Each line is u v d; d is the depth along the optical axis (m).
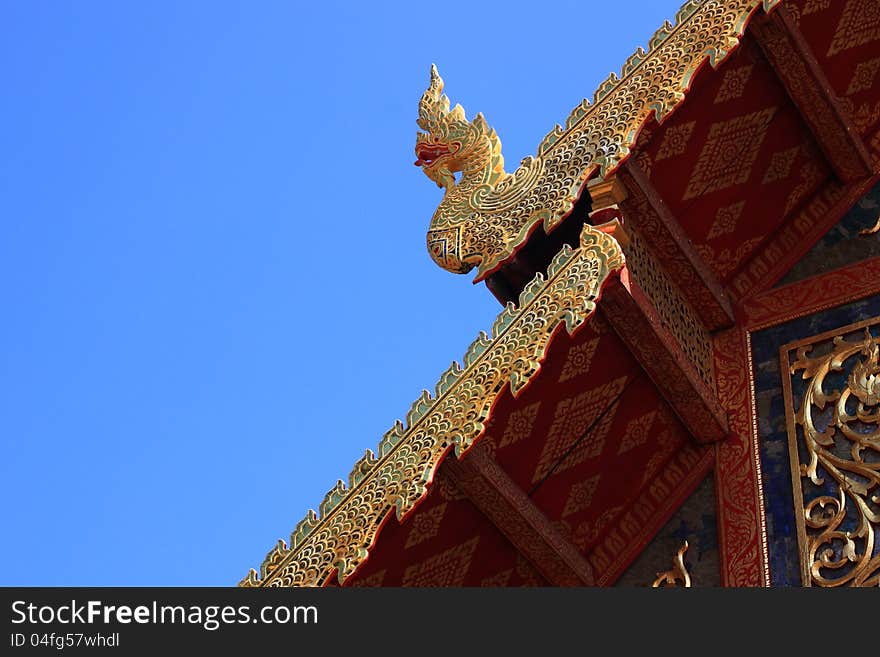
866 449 9.65
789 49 10.05
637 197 9.98
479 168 10.30
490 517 9.67
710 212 10.52
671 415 10.20
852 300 10.35
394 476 9.01
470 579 10.02
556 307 9.02
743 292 10.76
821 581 9.27
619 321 9.46
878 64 10.74
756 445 10.09
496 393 8.94
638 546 10.20
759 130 10.41
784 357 10.33
